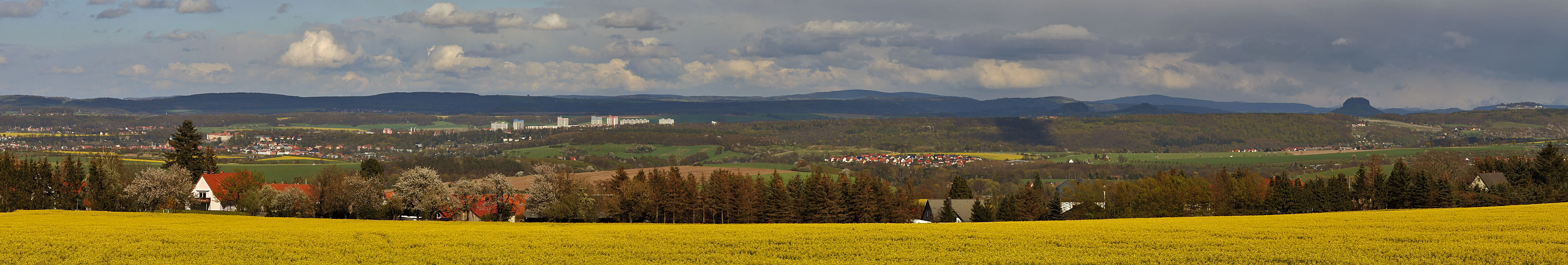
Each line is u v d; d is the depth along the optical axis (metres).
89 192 101.62
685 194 94.88
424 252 41.34
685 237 46.94
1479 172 129.25
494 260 39.16
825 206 94.75
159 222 63.03
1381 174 107.94
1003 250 40.28
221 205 119.81
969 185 188.38
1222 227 49.12
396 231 52.44
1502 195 93.56
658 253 40.81
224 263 38.19
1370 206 104.75
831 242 44.12
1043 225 53.41
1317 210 97.25
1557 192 90.69
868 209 93.94
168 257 39.94
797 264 37.72
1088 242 42.31
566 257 39.78
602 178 144.88
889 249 41.47
